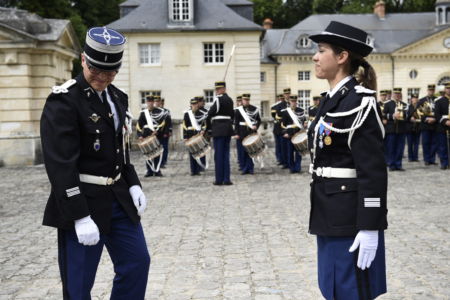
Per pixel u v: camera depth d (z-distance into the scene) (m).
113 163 3.85
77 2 47.44
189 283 5.73
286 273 5.99
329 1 68.50
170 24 36.44
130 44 36.78
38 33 18.83
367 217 3.38
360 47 3.57
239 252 6.90
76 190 3.56
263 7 68.06
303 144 14.34
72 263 3.72
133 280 3.91
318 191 3.68
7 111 18.67
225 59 36.59
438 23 58.91
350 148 3.49
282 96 18.58
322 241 3.70
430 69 57.41
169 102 36.97
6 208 10.66
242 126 16.19
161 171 16.80
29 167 18.08
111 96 3.99
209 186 13.21
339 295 3.58
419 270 5.99
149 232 8.16
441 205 9.91
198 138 14.47
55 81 19.77
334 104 3.57
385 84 57.94
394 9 68.81
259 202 10.66
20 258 6.93
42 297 5.45
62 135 3.59
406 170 15.93
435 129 16.89
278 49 56.47
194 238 7.72
